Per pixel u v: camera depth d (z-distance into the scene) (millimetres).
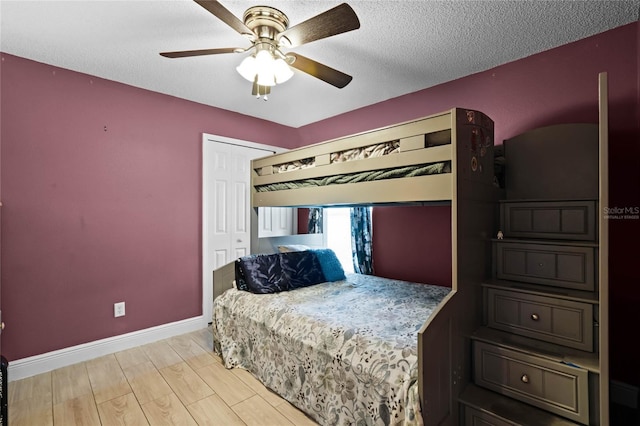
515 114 2312
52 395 1960
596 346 1369
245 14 1571
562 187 1868
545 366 1349
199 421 1718
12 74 2164
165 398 1928
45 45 2051
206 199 3174
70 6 1648
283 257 2705
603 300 1174
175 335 2947
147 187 2795
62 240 2365
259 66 1616
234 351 2328
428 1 1638
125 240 2672
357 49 2139
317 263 2836
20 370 2168
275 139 3852
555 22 1839
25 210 2213
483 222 1742
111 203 2598
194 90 2826
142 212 2766
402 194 1700
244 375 2189
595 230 1629
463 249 1534
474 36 1983
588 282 1514
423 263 2881
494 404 1420
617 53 1898
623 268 1854
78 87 2438
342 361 1577
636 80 1838
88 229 2484
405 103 2971
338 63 2344
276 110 3414
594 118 1983
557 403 1319
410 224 2973
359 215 3311
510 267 1759
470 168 1585
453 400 1446
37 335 2256
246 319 2246
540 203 1784
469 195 1580
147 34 1927
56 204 2340
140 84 2688
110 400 1907
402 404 1297
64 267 2375
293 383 1850
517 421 1302
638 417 1737
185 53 1624
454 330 1468
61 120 2361
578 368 1266
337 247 3752
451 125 1488
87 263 2479
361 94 2959
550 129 1907
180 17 1755
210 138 3219
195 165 3115
